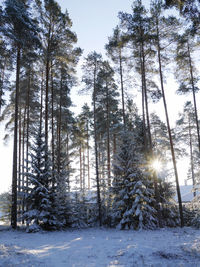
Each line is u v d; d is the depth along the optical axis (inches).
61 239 430.0
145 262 228.7
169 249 285.9
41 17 711.1
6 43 619.5
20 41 586.9
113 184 633.6
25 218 548.7
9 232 497.7
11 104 921.5
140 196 570.6
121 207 608.7
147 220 568.4
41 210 565.6
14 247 309.9
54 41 713.6
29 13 606.9
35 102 913.5
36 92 918.4
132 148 646.5
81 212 693.9
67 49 757.9
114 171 644.1
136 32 650.2
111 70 811.4
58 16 722.2
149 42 642.8
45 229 555.2
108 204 681.0
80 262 241.9
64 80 871.1
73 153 1151.6
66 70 833.5
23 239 418.3
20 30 585.6
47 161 612.1
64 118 1026.1
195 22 391.2
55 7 718.5
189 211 728.3
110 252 293.1
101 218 689.6
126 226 560.7
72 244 367.6
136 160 631.2
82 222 670.5
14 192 573.0
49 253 292.7
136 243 346.3
